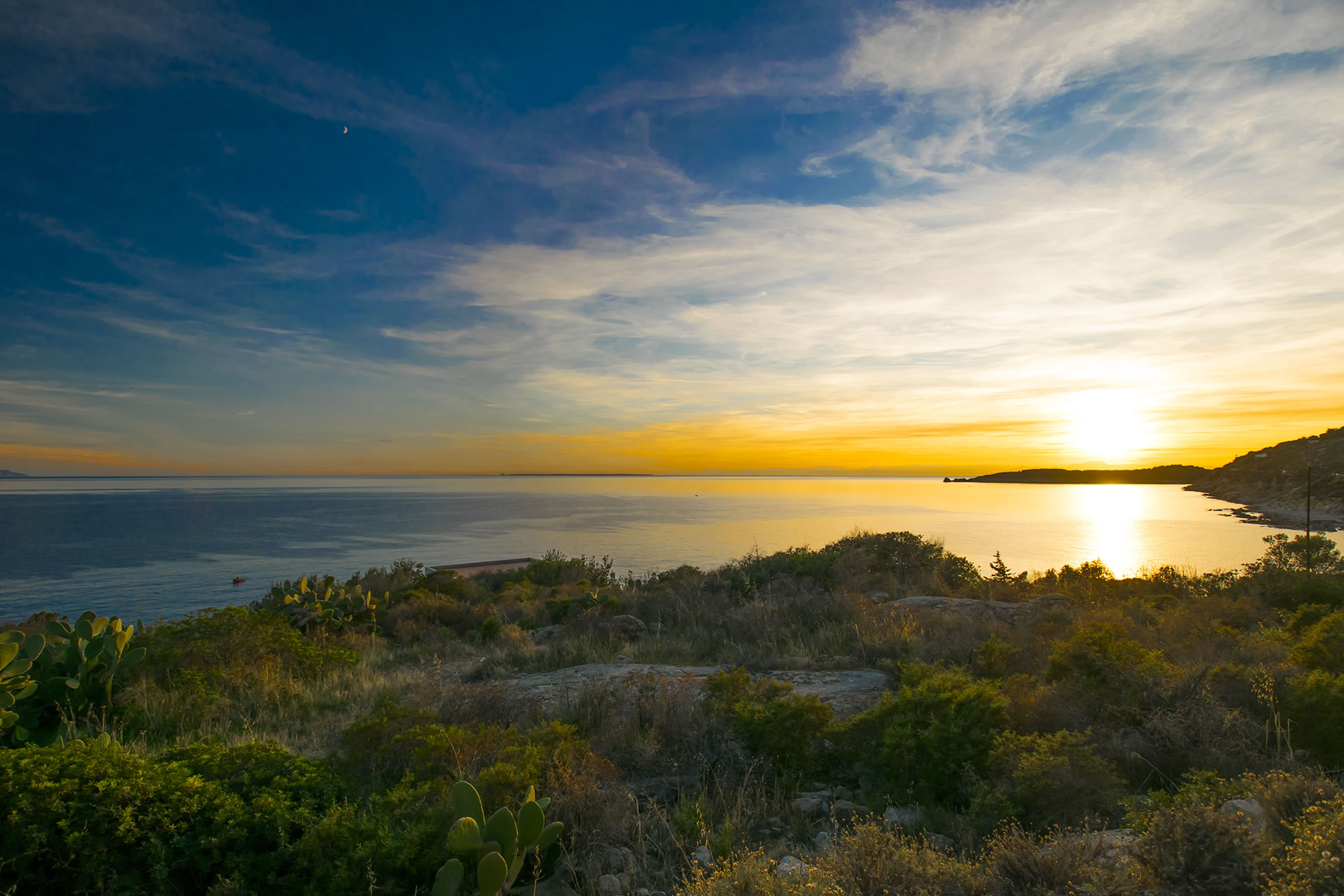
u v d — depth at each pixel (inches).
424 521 4822.8
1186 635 357.1
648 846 176.9
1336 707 204.7
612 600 604.7
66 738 258.4
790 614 492.4
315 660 410.6
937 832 179.5
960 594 602.5
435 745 207.5
